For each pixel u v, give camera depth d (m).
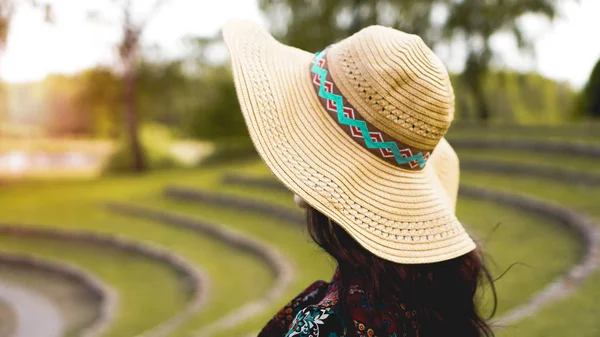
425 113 1.14
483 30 19.09
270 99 1.25
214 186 16.41
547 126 15.39
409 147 1.17
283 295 6.42
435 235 1.18
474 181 11.18
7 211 15.84
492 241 7.29
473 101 22.33
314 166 1.17
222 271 9.14
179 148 28.64
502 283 5.33
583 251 6.39
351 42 1.20
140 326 7.31
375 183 1.17
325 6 20.84
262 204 12.96
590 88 15.88
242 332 4.93
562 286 4.43
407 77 1.12
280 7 22.02
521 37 18.23
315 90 1.23
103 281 9.80
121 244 11.87
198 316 6.71
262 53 1.41
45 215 15.12
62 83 35.03
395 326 1.10
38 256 11.70
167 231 12.78
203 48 25.67
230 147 25.61
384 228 1.15
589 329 3.48
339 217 1.12
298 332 1.07
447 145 1.61
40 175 24.80
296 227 11.37
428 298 1.19
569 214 7.65
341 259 1.16
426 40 20.03
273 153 1.19
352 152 1.17
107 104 25.91
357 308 1.08
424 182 1.24
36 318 8.66
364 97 1.14
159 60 25.62
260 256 9.84
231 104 26.48
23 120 43.53
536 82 21.25
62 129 41.59
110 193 18.33
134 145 24.39
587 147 11.59
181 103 27.25
